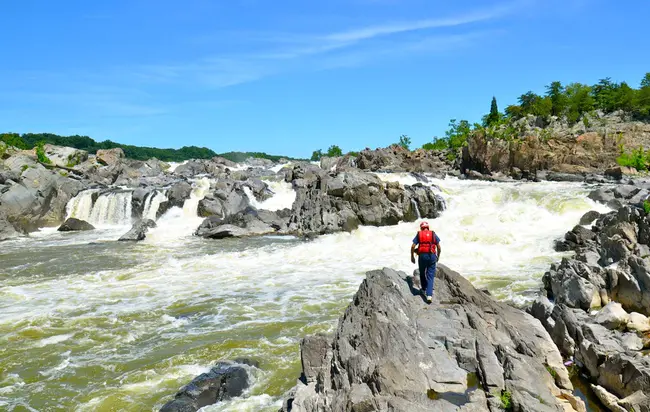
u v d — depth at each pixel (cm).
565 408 883
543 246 2717
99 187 5112
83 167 6297
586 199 3825
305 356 1084
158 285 2273
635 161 6184
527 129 10075
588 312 1367
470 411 801
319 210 3844
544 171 6328
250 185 4628
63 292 2180
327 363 987
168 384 1250
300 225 3819
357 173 4047
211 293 2108
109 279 2422
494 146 6650
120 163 6794
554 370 999
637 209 1641
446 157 8294
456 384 873
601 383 1026
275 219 3988
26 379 1304
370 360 926
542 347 1037
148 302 1995
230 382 1191
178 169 7519
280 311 1819
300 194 4112
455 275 1227
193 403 1109
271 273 2473
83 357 1441
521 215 3603
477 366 933
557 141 6525
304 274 2428
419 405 798
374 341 964
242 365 1297
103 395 1198
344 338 992
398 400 793
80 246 3416
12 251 3247
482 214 3712
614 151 6475
